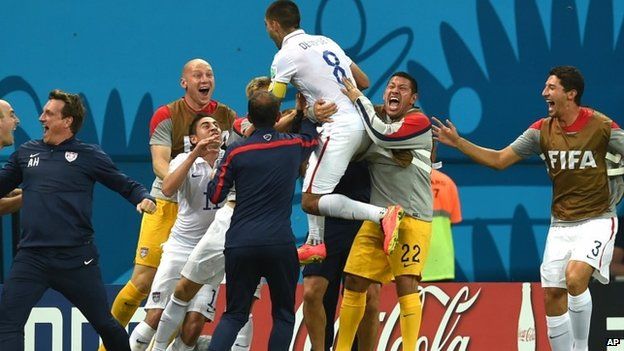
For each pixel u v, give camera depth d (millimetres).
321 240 27422
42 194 23781
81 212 23906
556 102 25562
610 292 30656
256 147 23750
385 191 25922
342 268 26984
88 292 24016
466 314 30750
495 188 35156
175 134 28203
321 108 24453
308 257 25500
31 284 23703
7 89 33875
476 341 30734
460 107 35125
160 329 26453
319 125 24969
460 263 34938
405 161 25734
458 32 35125
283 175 23750
